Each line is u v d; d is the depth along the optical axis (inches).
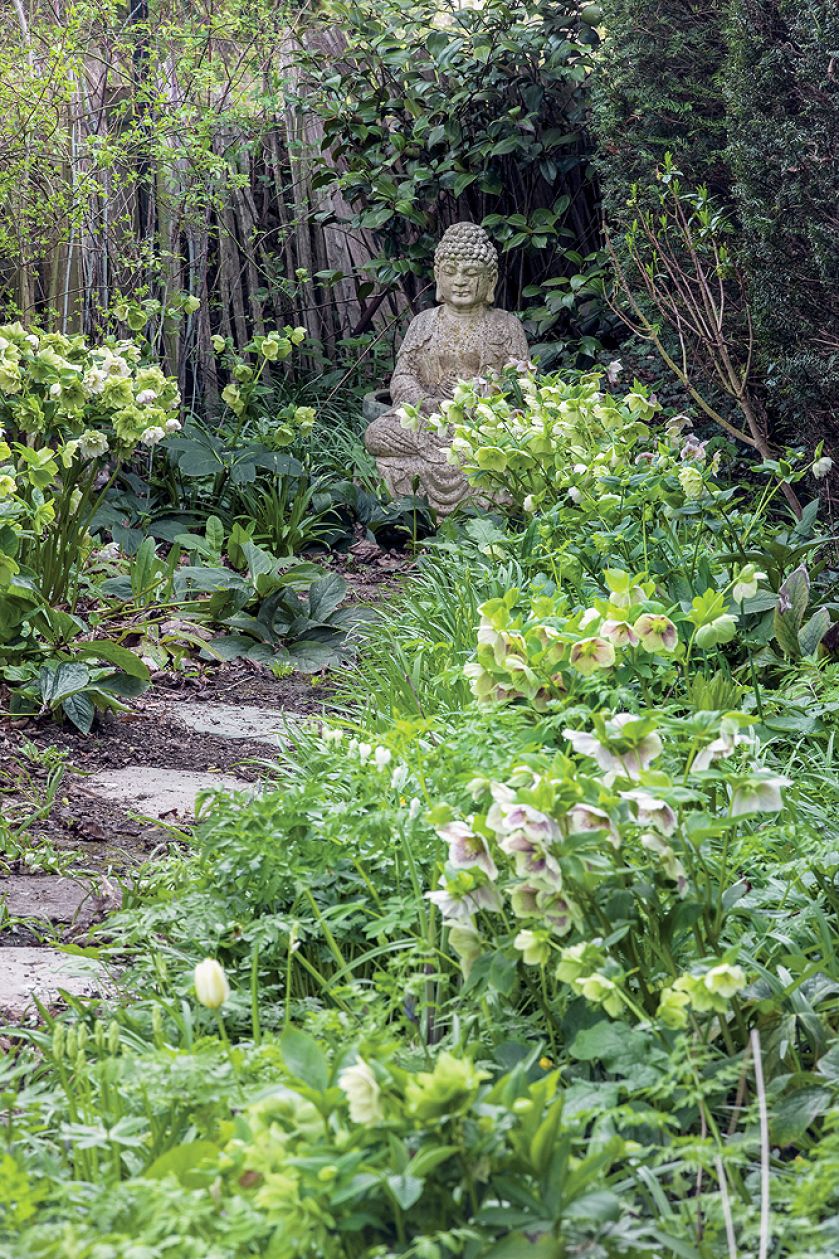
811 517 172.4
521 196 365.4
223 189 345.4
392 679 175.9
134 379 233.5
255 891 105.2
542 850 74.4
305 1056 61.5
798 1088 75.9
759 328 228.2
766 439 251.8
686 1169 72.1
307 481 285.7
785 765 133.3
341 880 105.0
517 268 365.7
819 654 159.8
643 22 275.1
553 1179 58.0
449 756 109.4
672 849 81.2
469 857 77.4
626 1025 74.2
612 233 318.0
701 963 74.2
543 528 181.0
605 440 200.5
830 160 210.8
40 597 179.9
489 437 205.6
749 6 217.8
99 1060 80.7
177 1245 56.5
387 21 369.1
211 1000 67.4
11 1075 77.1
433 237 361.7
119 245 331.9
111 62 334.3
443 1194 58.4
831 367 217.8
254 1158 56.3
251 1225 54.6
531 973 88.7
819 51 207.2
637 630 96.1
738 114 223.1
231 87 358.3
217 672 211.2
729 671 160.2
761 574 130.9
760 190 222.1
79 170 323.6
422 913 92.6
